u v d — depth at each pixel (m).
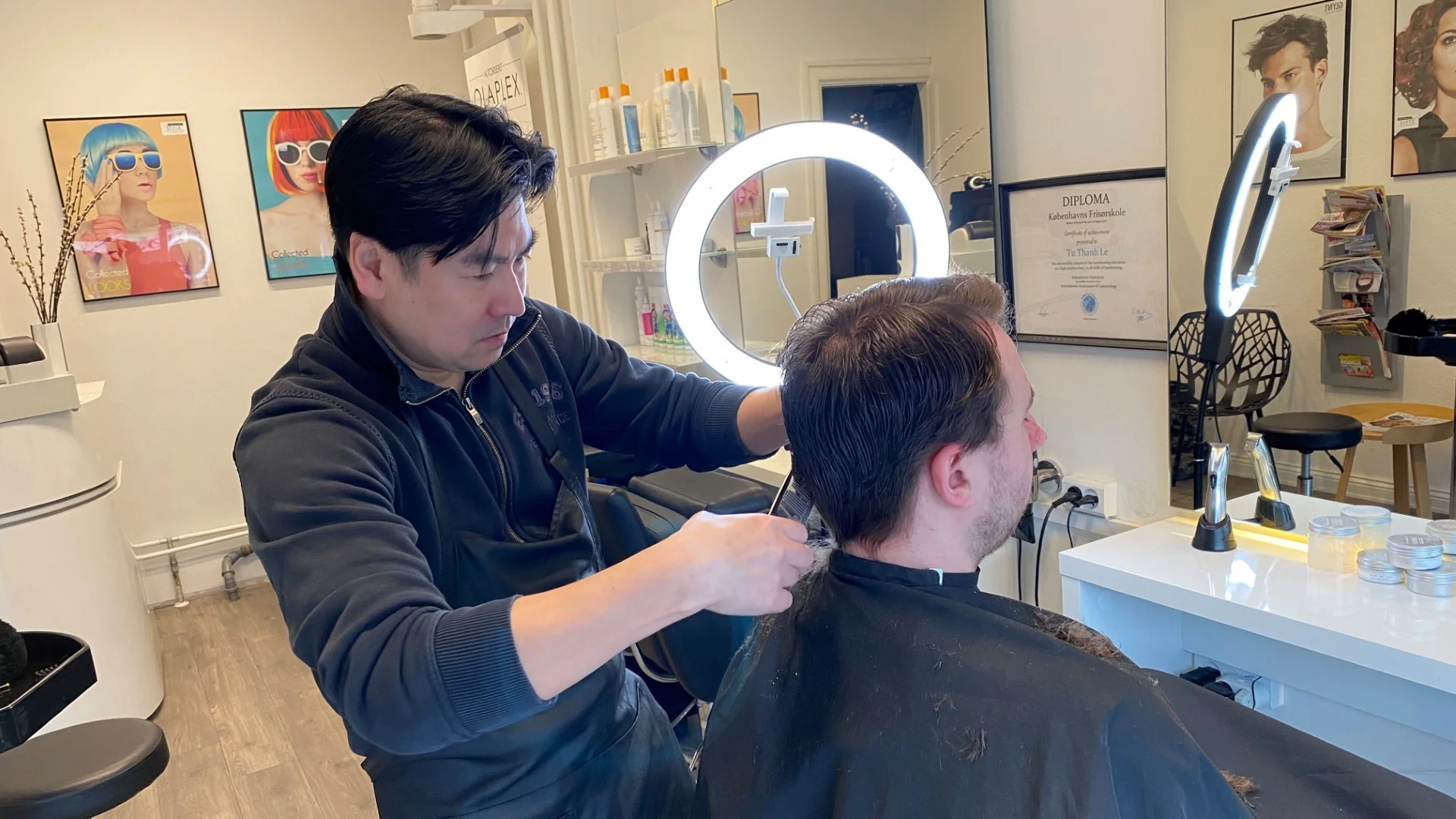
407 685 0.68
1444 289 1.20
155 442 3.48
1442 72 1.16
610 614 0.69
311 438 0.85
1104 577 1.40
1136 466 1.64
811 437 0.85
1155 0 1.44
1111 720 0.70
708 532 0.73
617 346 1.26
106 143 3.26
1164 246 1.51
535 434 1.09
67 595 2.44
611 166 2.56
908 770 0.76
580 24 2.63
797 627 0.90
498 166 0.82
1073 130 1.61
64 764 1.29
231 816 2.21
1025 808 0.70
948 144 1.80
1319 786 0.96
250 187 3.51
